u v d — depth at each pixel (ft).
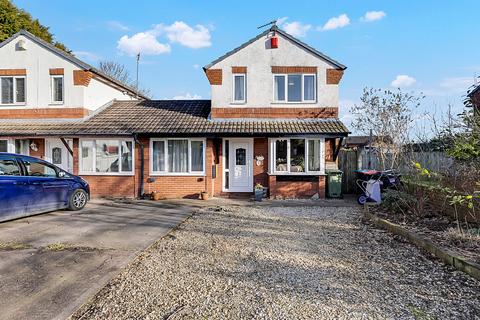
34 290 15.39
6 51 51.57
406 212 30.12
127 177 47.93
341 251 21.35
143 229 27.99
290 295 14.67
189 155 47.75
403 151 38.88
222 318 12.67
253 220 31.94
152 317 12.84
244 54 49.21
